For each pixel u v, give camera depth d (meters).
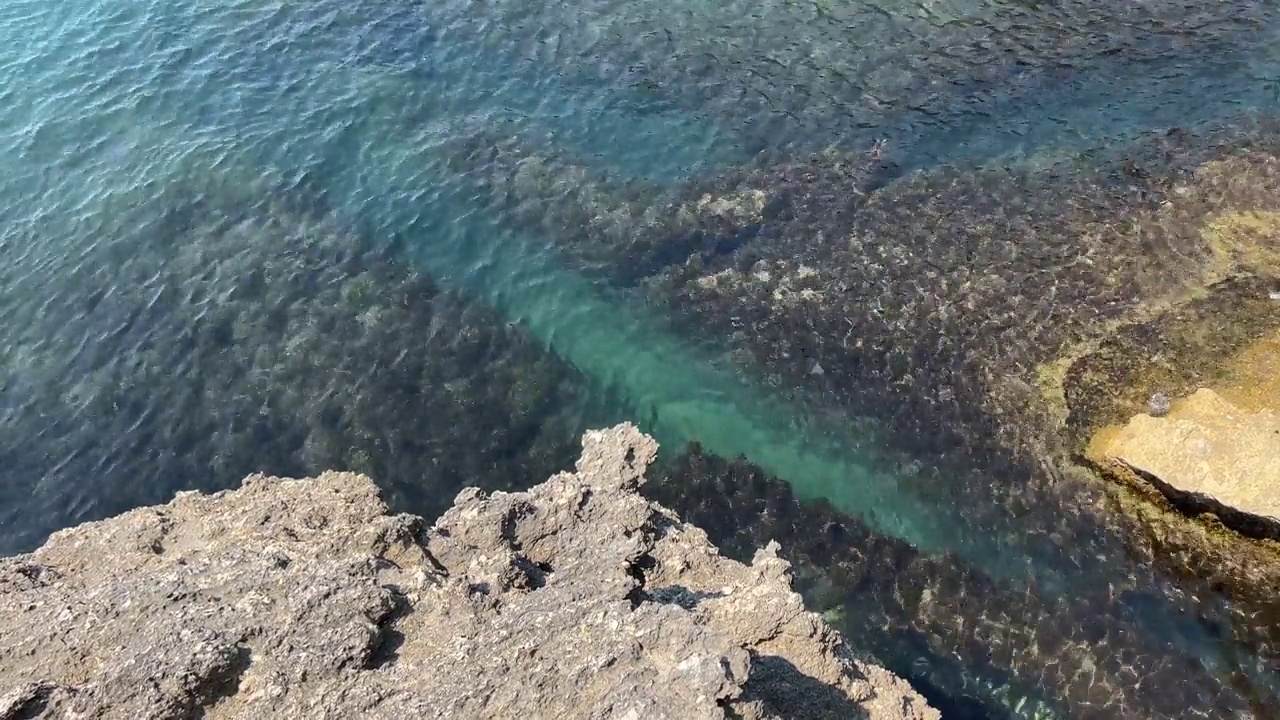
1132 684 17.69
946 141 31.41
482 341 24.97
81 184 29.23
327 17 37.31
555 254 27.78
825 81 34.25
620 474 15.17
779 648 12.05
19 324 24.78
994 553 19.95
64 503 20.73
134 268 26.44
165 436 22.08
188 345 24.23
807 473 21.80
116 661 9.66
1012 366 23.45
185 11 37.12
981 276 26.05
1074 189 28.94
